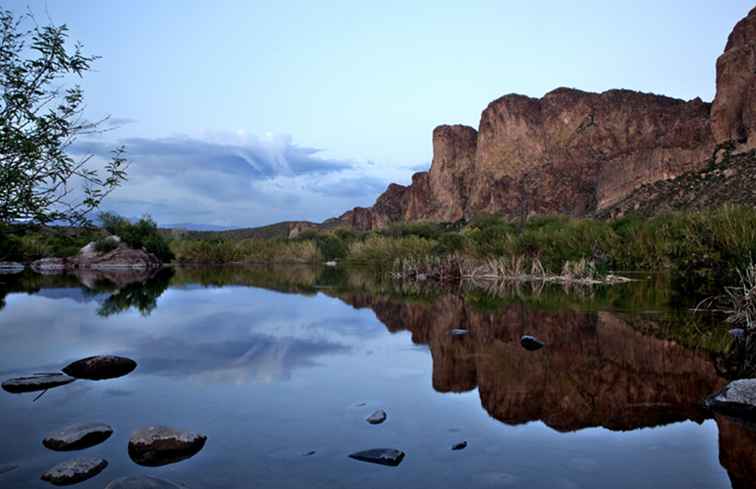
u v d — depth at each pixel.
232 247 50.53
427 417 5.48
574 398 6.15
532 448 4.61
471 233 33.78
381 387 6.67
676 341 9.48
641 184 85.50
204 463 4.25
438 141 139.50
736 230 15.47
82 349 9.17
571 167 110.88
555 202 104.94
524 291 19.22
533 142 120.62
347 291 20.61
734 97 79.88
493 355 8.53
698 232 17.98
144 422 5.33
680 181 77.38
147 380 7.03
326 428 5.12
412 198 143.88
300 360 8.27
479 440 4.81
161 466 4.19
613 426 5.18
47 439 4.71
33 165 4.65
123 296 18.52
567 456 4.43
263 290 21.14
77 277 29.02
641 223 32.22
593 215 87.62
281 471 4.09
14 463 4.27
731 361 7.92
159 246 44.81
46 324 11.99
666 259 27.80
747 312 10.49
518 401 6.04
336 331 11.05
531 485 3.86
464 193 132.12
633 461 4.32
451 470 4.13
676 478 3.99
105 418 5.46
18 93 4.54
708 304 13.98
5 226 4.75
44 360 8.31
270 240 57.88
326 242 55.66
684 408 5.75
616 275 24.89
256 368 7.73
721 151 77.06
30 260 41.12
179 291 20.62
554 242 26.31
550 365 7.81
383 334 10.66
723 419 5.38
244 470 4.11
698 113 107.50
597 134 114.31
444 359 8.29
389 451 4.41
